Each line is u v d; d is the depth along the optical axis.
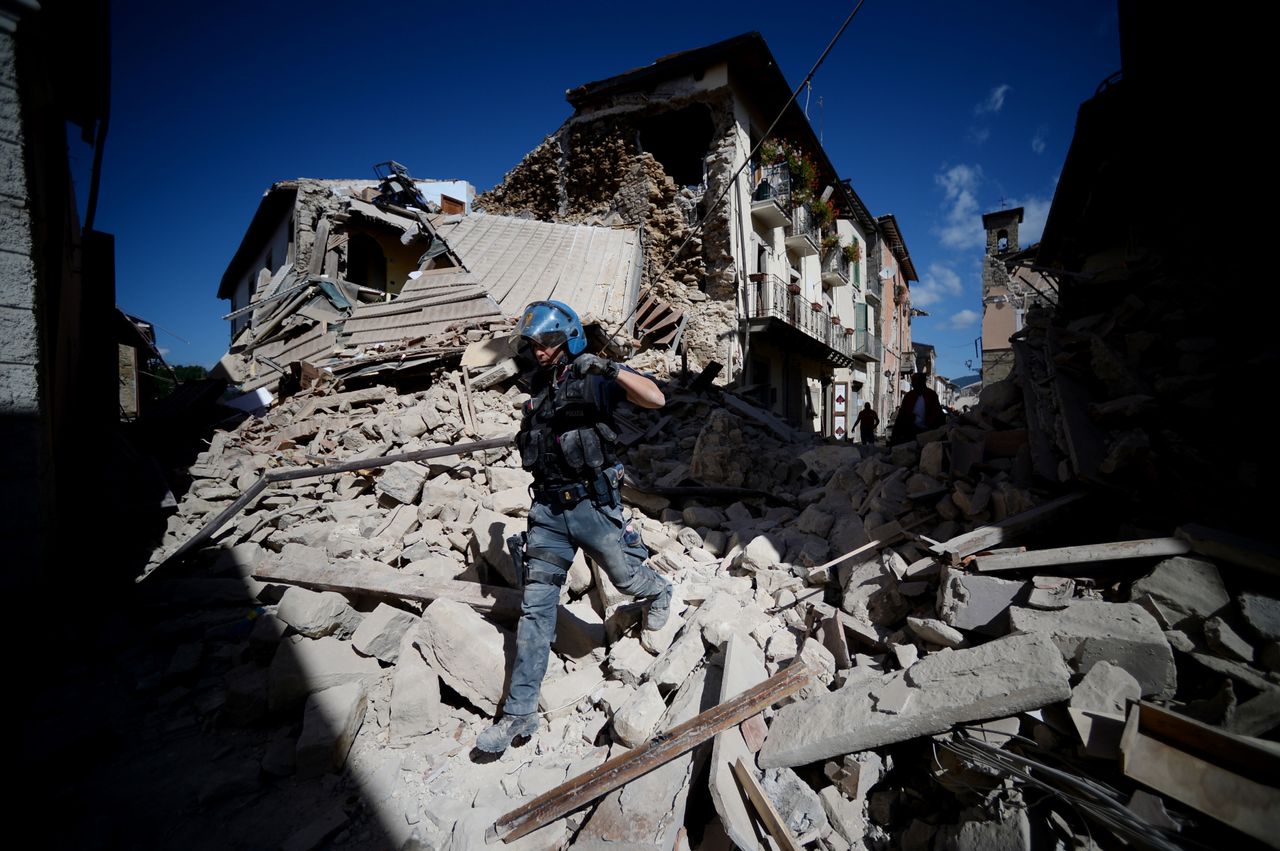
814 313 18.45
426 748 2.26
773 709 2.17
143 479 4.24
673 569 3.52
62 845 1.78
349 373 8.75
